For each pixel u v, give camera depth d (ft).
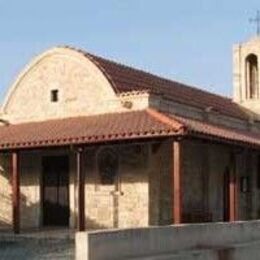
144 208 86.69
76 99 93.91
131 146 88.17
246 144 89.40
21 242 79.25
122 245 49.49
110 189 89.56
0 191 98.99
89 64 93.20
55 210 95.20
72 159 93.30
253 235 68.18
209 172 97.55
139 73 104.63
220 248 60.13
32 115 97.50
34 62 97.66
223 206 101.14
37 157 96.84
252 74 127.54
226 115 106.83
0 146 87.20
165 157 88.58
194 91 114.83
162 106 90.53
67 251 69.31
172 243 55.36
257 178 110.11
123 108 89.35
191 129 76.48
